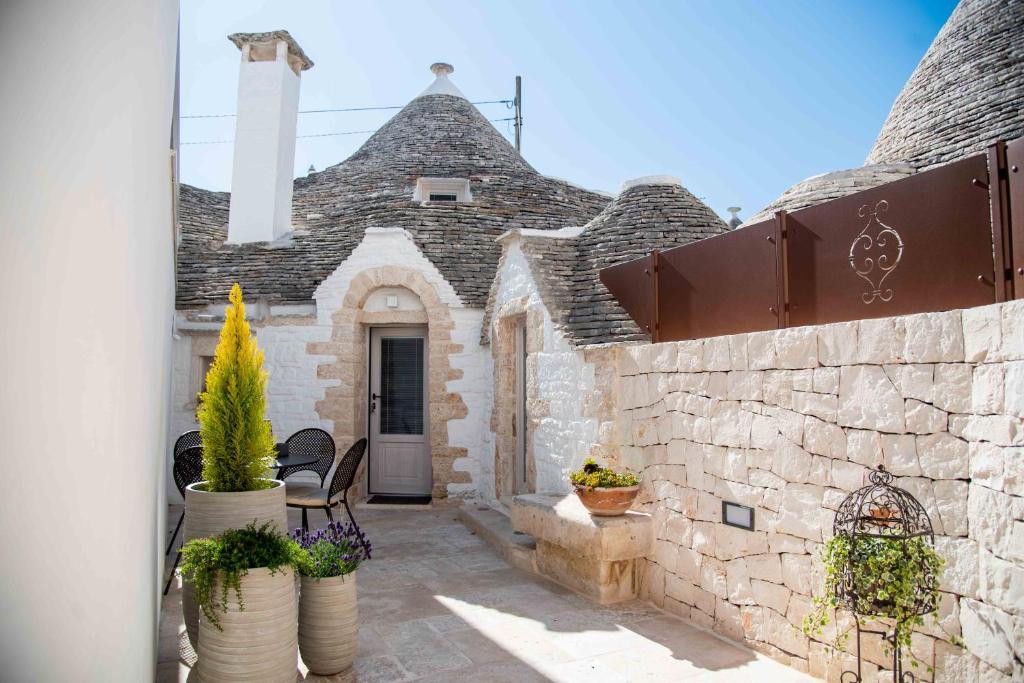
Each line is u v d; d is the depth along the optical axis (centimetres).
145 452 284
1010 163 304
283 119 1191
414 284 1004
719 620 473
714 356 484
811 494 400
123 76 227
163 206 413
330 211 1264
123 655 226
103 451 220
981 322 307
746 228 477
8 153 212
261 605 345
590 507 546
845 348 382
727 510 466
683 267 548
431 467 1021
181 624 514
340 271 1014
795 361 415
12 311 211
